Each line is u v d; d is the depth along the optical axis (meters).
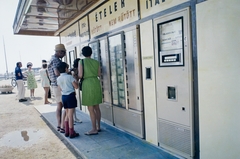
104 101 4.23
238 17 1.82
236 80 1.89
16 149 3.42
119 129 3.80
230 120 1.97
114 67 3.75
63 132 3.98
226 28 1.92
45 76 7.35
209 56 2.08
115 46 3.62
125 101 3.48
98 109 3.79
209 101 2.14
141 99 3.13
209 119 2.16
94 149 3.05
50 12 4.75
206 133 2.21
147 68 2.96
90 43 4.49
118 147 3.07
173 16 2.43
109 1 3.70
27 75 9.17
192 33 2.26
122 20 3.39
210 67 2.09
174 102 2.56
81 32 5.05
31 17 5.22
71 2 4.06
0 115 6.13
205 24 2.09
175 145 2.63
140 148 2.99
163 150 2.80
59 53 3.86
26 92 12.09
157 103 2.84
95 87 3.55
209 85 2.12
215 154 2.14
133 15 3.12
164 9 2.57
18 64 8.62
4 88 11.83
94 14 4.30
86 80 3.53
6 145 3.64
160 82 2.74
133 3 3.09
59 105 4.05
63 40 6.62
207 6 2.05
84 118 4.88
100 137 3.53
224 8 1.91
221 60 1.98
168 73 2.60
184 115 2.45
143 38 2.97
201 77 2.19
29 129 4.54
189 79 2.33
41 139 3.83
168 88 2.63
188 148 2.44
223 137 2.05
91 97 3.53
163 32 2.62
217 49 2.01
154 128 2.96
